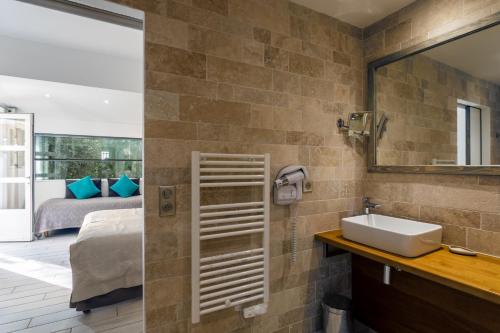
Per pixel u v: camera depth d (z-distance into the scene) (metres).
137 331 2.02
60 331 2.00
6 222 4.08
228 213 1.52
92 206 4.57
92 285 2.25
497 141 1.45
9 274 2.96
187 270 1.47
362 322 2.00
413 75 1.84
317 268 1.96
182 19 1.44
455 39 1.62
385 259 1.45
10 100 4.29
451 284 1.18
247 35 1.65
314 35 1.92
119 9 1.34
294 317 1.86
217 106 1.55
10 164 4.11
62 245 3.95
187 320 1.47
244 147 1.64
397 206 1.94
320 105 1.95
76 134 5.47
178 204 1.44
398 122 1.93
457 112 1.61
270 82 1.73
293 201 1.77
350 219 1.89
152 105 1.37
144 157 1.36
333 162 2.02
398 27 1.92
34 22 2.63
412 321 1.67
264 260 1.64
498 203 1.44
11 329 2.02
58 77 3.16
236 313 1.62
